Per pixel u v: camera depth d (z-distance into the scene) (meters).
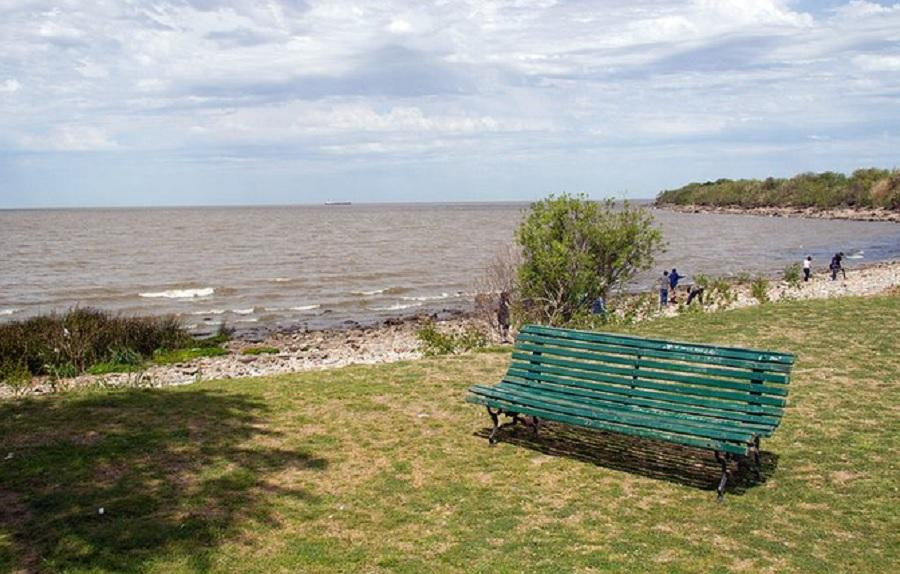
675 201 192.38
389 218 159.50
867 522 6.36
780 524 6.36
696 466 7.77
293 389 10.88
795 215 133.62
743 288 34.00
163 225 121.50
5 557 5.75
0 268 49.56
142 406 9.81
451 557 5.86
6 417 9.20
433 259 56.81
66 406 9.74
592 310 19.64
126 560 5.73
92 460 7.71
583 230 19.36
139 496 6.86
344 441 8.55
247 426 9.03
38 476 7.27
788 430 8.67
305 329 28.97
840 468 7.51
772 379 7.30
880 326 14.52
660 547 5.97
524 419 9.09
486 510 6.73
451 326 28.34
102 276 45.66
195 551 5.89
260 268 50.84
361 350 23.69
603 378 8.27
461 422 9.28
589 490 7.16
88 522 6.34
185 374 18.88
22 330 20.30
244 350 23.09
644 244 19.92
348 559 5.84
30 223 131.75
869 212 120.31
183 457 7.89
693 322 16.25
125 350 20.39
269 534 6.24
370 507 6.80
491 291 20.27
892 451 7.91
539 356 8.80
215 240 79.69
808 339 13.66
